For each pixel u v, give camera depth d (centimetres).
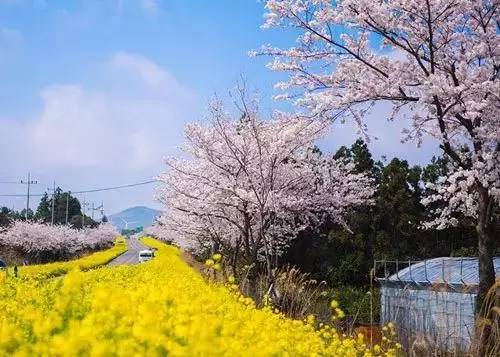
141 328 375
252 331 558
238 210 1858
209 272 1931
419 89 1105
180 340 402
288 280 1412
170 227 3016
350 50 1220
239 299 931
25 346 396
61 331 429
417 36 1134
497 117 1061
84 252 6469
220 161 1781
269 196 1669
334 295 1995
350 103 1170
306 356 618
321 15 1186
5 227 5125
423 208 2727
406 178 2752
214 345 379
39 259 5012
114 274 1761
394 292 1505
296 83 1244
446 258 1623
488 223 1074
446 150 1098
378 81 1173
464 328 1180
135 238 15425
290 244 2467
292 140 1677
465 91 1049
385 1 1150
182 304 530
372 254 2602
